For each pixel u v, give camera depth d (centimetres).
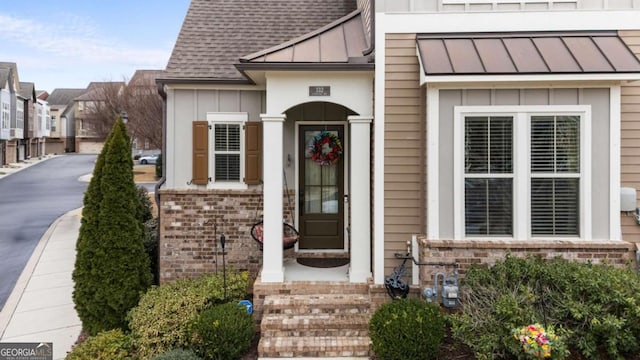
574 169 578
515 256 561
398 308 511
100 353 525
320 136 800
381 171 621
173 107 775
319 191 816
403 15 627
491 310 489
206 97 777
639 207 593
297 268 717
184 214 771
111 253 617
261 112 780
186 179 779
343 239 812
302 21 887
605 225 575
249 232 775
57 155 4734
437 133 584
